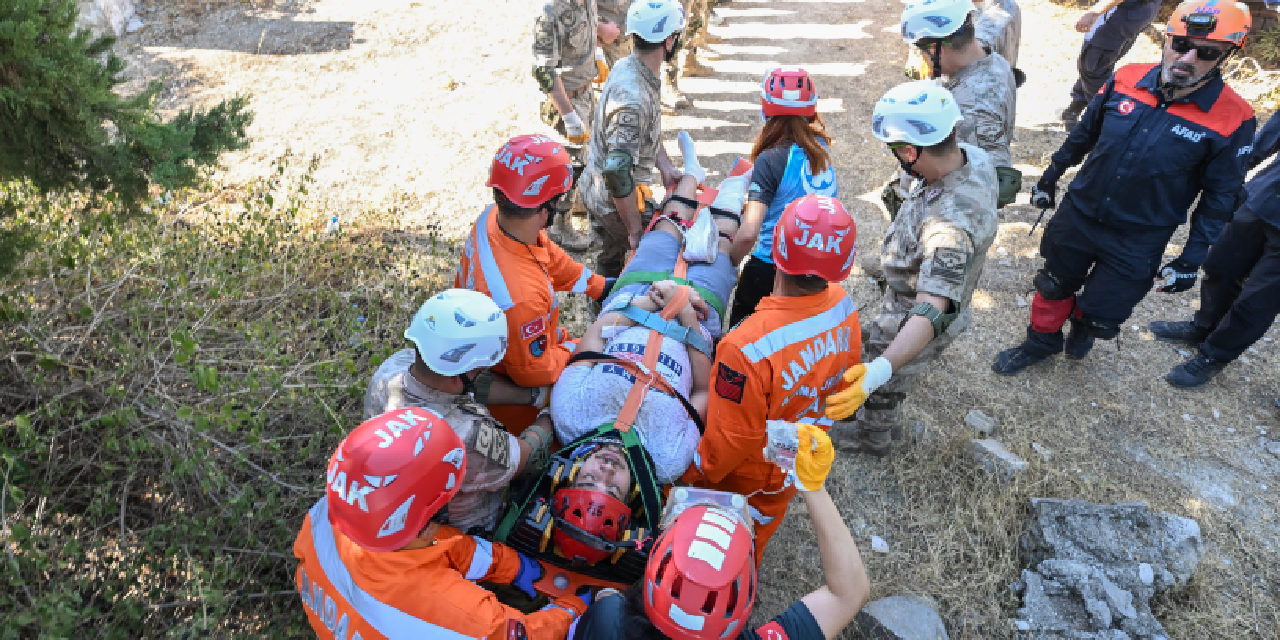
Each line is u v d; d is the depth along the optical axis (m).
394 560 1.99
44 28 2.49
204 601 2.33
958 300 2.83
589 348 3.10
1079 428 4.09
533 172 2.63
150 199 3.33
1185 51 3.41
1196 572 3.33
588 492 2.41
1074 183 3.97
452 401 2.38
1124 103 3.70
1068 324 4.92
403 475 1.85
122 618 2.41
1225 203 3.65
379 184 5.68
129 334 3.47
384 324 3.93
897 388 3.54
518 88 6.99
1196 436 4.06
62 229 3.69
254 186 5.41
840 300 2.64
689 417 2.84
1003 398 4.28
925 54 3.73
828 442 1.98
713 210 3.69
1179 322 4.74
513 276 2.77
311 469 3.18
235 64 7.21
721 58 8.10
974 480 3.73
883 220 5.68
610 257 4.50
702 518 1.78
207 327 3.36
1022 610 3.18
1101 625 3.05
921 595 3.24
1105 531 3.35
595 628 1.79
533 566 2.41
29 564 2.41
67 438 3.03
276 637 2.50
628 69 3.88
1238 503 3.70
